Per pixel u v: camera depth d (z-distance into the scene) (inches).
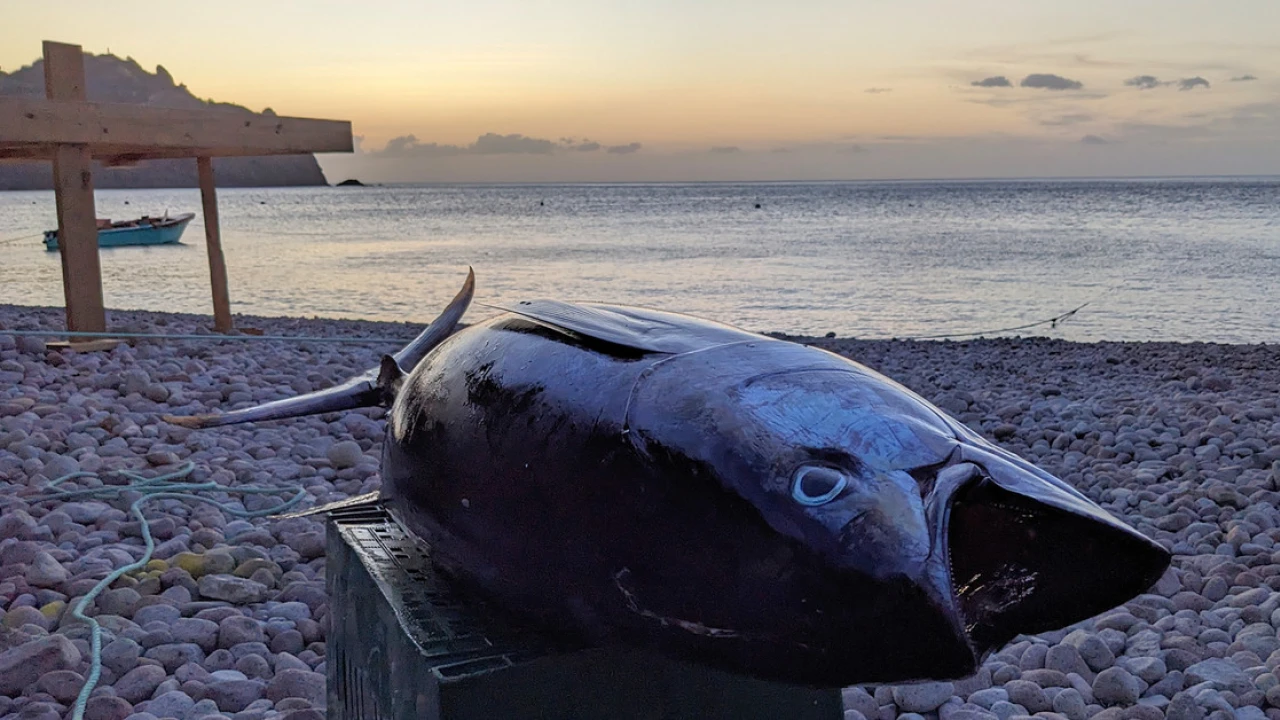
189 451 278.7
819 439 76.1
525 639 97.9
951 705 150.2
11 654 151.3
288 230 2600.9
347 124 446.6
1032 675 160.6
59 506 223.9
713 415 79.9
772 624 74.9
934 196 6476.4
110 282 1144.2
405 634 99.0
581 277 1236.5
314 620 179.0
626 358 88.5
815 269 1349.7
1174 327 824.3
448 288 1114.7
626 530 81.3
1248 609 181.0
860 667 72.0
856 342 620.1
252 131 409.7
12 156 429.1
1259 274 1264.8
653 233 2390.5
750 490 75.4
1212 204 4340.6
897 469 73.2
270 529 221.1
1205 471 273.4
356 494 252.7
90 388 344.5
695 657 82.8
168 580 187.0
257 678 157.9
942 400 384.5
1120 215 3277.6
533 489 88.0
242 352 448.1
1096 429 335.0
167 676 156.9
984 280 1200.8
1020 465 77.4
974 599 80.4
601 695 97.5
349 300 992.9
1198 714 146.4
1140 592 76.5
